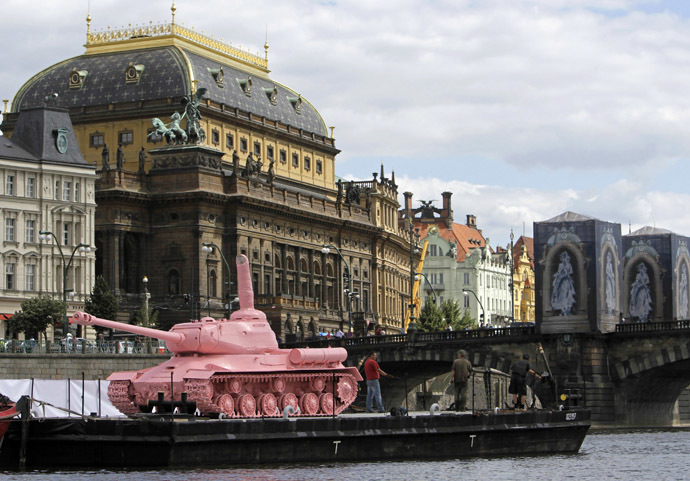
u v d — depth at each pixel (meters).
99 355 136.12
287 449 75.12
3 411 74.12
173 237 190.62
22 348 131.38
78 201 170.50
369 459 79.19
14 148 166.00
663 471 81.69
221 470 71.31
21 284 163.62
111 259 186.00
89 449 72.19
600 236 143.25
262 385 82.50
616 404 143.88
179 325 83.25
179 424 70.31
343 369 85.50
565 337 142.12
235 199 194.00
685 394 168.75
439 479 71.62
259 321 85.00
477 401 177.75
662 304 162.75
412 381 163.62
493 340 144.88
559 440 90.69
